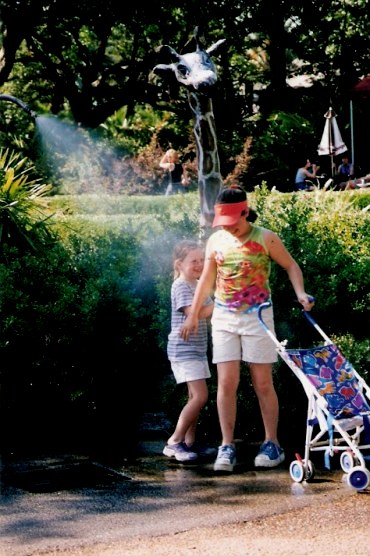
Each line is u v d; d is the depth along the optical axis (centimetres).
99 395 703
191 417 587
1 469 571
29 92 2420
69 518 476
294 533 448
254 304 557
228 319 561
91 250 735
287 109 2398
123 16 1984
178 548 428
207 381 649
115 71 2114
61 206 1356
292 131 2308
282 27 2262
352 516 471
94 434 653
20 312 676
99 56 2119
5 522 471
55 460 591
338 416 524
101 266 721
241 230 550
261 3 2123
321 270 677
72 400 676
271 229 686
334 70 2420
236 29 2138
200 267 591
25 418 689
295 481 536
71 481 544
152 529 457
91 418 691
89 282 695
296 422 643
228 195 546
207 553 419
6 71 1797
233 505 494
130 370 714
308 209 711
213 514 479
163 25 2102
